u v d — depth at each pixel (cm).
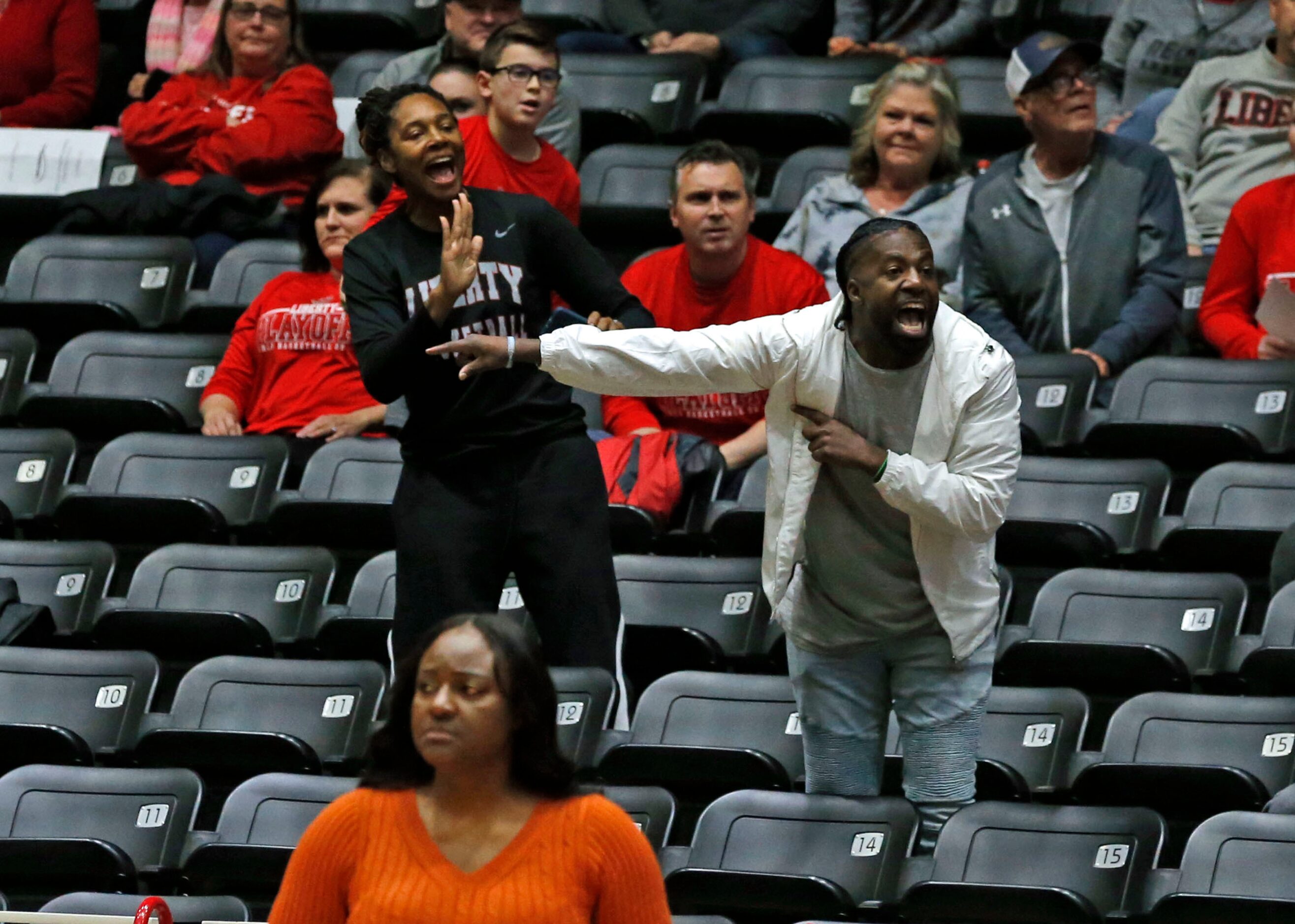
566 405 1386
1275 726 1461
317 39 2816
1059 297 1998
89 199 2325
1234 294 1966
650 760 1454
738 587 1706
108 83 2772
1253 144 2198
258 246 2231
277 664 1620
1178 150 2228
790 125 2402
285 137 2330
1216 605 1619
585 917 816
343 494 1870
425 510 1355
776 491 1259
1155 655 1527
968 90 2480
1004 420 1225
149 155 2367
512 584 1723
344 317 1986
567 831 820
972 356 1218
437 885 809
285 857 1363
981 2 2628
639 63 2545
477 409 1349
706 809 1380
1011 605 1722
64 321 2167
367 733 1580
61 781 1482
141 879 1442
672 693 1556
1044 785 1489
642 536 1758
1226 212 2192
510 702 818
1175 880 1309
